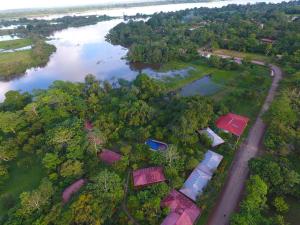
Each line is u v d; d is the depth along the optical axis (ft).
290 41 554.87
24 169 255.50
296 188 201.16
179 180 213.25
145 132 277.64
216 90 409.28
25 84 505.66
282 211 191.21
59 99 336.70
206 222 188.85
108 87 409.69
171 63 559.38
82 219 177.78
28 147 272.10
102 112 341.41
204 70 500.33
